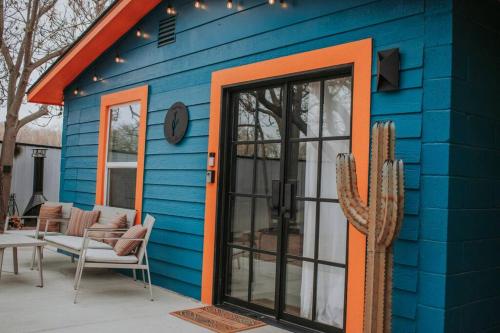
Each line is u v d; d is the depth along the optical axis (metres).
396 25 3.40
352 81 3.63
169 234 5.41
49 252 7.70
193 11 5.33
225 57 4.83
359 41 3.61
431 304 3.07
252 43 4.53
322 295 3.87
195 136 5.15
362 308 3.46
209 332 3.85
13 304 4.45
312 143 4.02
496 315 3.45
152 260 5.64
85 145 7.30
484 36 3.39
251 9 4.58
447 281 3.02
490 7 3.45
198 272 4.96
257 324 4.09
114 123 6.71
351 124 3.62
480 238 3.31
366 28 3.59
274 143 4.35
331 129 3.89
